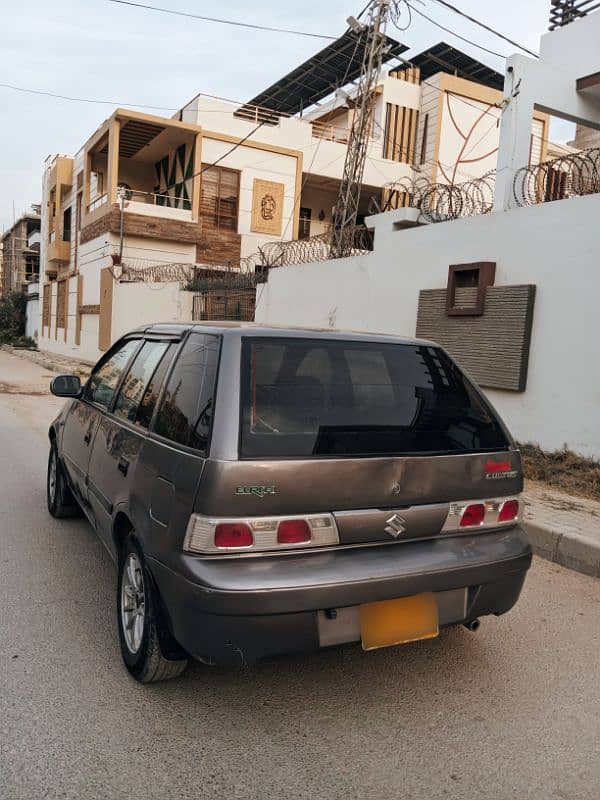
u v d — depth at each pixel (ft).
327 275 38.60
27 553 15.52
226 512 8.39
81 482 14.46
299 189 81.00
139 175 85.20
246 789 7.89
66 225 96.22
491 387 26.63
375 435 9.41
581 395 23.35
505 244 26.55
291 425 9.01
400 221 32.76
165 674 9.93
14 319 130.31
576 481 21.71
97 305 74.90
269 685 10.30
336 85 88.99
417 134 87.35
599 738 9.21
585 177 25.76
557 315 24.26
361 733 9.12
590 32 31.99
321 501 8.76
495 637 12.28
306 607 8.41
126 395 12.80
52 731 8.86
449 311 28.48
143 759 8.36
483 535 10.05
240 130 76.84
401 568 9.00
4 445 29.14
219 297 54.65
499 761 8.62
